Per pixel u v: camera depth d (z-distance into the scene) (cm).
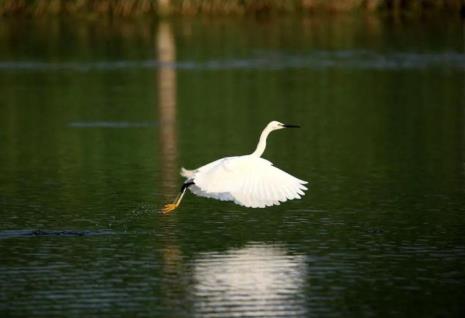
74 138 2909
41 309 1441
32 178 2355
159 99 3700
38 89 3978
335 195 2156
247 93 3831
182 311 1430
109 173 2408
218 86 4025
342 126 3098
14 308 1445
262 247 1750
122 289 1527
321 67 4578
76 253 1716
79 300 1477
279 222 1923
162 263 1656
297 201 2100
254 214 1988
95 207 2053
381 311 1428
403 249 1736
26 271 1616
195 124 3150
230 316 1409
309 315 1414
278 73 4391
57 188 2241
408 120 3194
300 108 3462
